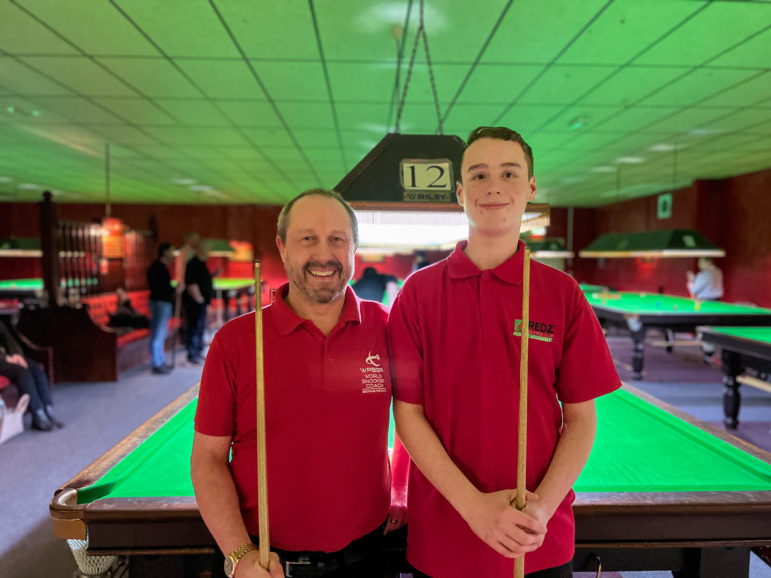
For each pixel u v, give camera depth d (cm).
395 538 112
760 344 317
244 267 1125
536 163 641
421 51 299
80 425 364
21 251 712
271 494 91
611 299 648
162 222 1120
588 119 444
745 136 505
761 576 196
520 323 91
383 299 367
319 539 91
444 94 377
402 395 94
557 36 278
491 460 90
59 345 488
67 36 281
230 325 94
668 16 255
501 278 91
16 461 298
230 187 879
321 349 92
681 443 153
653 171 698
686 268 812
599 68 325
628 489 117
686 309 520
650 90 368
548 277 93
